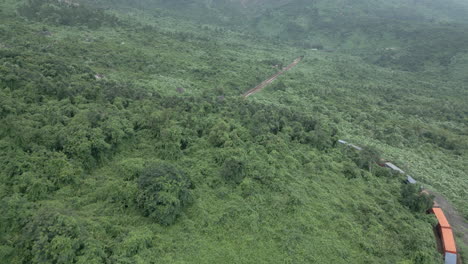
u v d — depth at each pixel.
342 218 32.03
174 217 28.36
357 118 72.38
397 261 27.77
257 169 37.00
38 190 27.84
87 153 33.22
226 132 42.47
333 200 34.50
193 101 56.19
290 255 26.89
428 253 28.48
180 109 49.25
